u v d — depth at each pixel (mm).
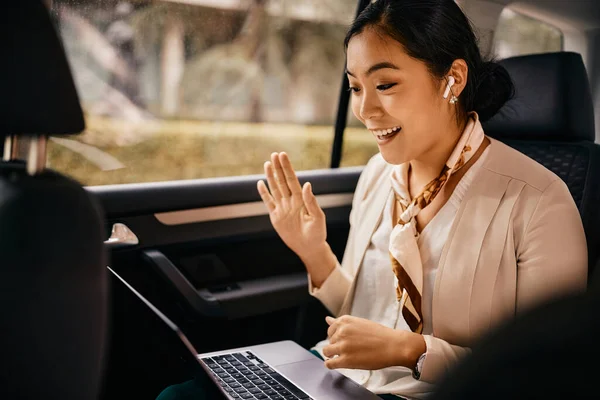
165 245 1794
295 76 2473
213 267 1889
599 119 2064
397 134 1309
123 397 1082
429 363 1196
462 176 1364
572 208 1299
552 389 171
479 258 1287
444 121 1334
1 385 603
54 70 611
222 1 2354
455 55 1292
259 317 1930
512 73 1882
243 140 2486
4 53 591
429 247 1362
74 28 1901
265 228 1979
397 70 1245
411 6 1252
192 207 1840
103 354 665
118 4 1995
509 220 1287
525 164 1348
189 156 2250
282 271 2039
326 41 2412
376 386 1361
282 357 1330
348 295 1499
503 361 177
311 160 2463
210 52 2352
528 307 190
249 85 2496
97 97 2000
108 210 1703
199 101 2334
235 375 1208
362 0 2336
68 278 603
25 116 608
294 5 2408
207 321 1799
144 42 2109
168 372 1018
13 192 590
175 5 2180
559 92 1797
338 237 2227
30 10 592
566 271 1235
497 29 2068
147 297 1777
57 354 612
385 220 1514
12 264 580
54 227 596
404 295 1326
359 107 1317
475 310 1283
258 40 2459
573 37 2137
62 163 1883
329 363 1217
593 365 170
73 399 636
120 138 2051
